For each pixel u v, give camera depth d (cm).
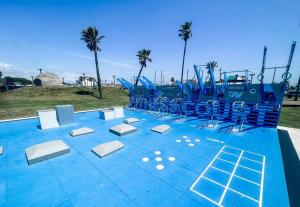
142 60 3034
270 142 672
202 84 1145
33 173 441
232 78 1219
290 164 488
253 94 951
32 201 335
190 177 418
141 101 1662
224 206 318
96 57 2544
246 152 574
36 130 855
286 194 352
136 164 488
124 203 327
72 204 325
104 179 411
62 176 426
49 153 523
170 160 514
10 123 1009
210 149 602
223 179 409
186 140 700
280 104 862
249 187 377
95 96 2853
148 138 729
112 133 803
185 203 327
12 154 565
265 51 893
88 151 588
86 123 1018
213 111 1111
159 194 354
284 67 838
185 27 2636
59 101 2217
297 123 1054
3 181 406
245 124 975
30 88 2972
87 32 2447
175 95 1377
